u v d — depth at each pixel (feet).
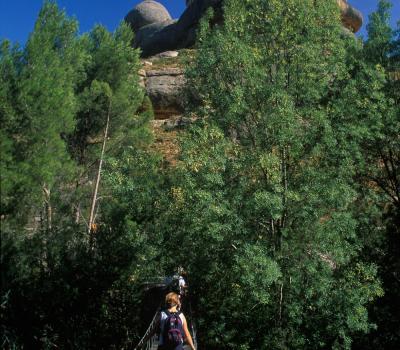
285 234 51.47
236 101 50.29
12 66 46.98
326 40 56.03
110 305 50.26
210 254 55.21
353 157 56.65
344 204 53.93
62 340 41.81
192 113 59.88
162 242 54.65
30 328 38.60
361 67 61.41
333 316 53.16
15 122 45.01
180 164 53.83
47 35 51.13
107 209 55.57
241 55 51.67
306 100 55.06
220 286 58.23
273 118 51.08
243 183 53.16
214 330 53.83
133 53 75.41
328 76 56.34
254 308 56.03
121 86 71.51
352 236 52.34
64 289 41.57
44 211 51.21
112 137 69.56
